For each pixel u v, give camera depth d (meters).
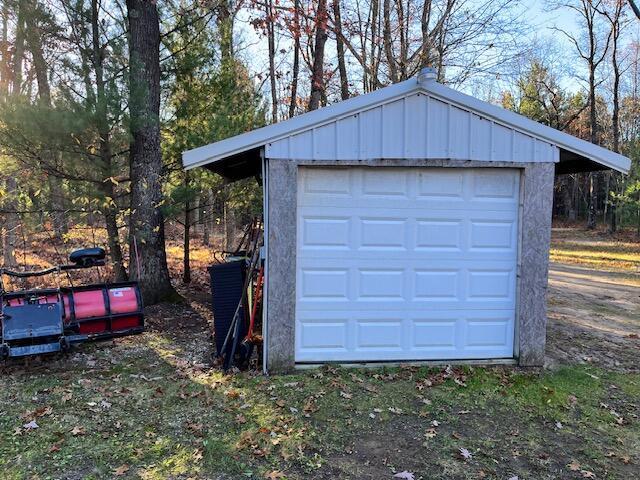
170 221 10.53
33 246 13.40
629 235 26.97
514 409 4.61
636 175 24.72
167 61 8.85
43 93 7.26
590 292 11.15
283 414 4.35
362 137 5.21
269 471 3.49
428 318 5.57
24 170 7.63
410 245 5.48
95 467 3.49
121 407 4.46
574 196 43.31
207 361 5.74
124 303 5.84
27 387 4.89
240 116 10.08
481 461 3.71
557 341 6.83
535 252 5.53
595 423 4.39
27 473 3.40
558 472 3.59
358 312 5.48
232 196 10.60
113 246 8.53
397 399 4.73
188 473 3.45
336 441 3.94
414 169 5.42
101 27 7.73
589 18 26.14
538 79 30.27
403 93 5.20
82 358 5.82
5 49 10.42
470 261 5.57
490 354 5.68
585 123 34.12
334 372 5.29
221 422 4.20
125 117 7.12
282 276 5.27
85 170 7.61
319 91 13.22
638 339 7.11
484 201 5.53
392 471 3.54
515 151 5.39
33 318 5.32
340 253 5.40
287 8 11.78
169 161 9.14
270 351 5.29
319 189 5.34
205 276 11.50
